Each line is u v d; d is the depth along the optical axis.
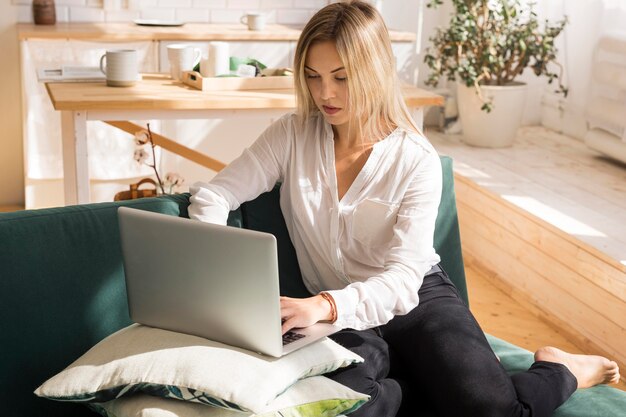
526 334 3.60
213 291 1.73
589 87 4.94
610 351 3.31
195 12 5.22
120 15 5.06
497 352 2.41
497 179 4.42
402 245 2.09
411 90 3.64
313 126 2.25
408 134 2.19
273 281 1.66
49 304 1.87
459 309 2.19
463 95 5.14
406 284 2.03
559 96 5.46
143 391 1.72
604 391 2.26
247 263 1.67
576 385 2.17
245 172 2.23
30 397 1.83
